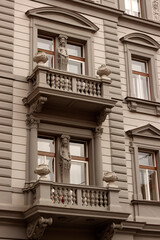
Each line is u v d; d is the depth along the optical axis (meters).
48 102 17.53
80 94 17.52
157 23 22.47
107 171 18.30
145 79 21.59
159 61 22.03
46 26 19.30
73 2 20.36
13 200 16.19
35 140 17.19
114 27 21.20
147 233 18.30
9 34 18.41
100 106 18.11
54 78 17.55
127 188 18.53
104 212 16.16
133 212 18.31
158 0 23.28
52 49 19.50
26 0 19.39
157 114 20.59
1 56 17.94
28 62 18.38
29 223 15.93
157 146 19.95
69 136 18.06
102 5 20.98
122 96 20.08
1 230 15.63
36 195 15.62
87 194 16.39
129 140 19.52
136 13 22.83
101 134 18.62
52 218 15.80
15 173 16.58
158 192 19.50
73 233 16.97
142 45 21.64
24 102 17.59
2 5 18.77
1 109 17.16
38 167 15.79
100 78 18.44
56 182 16.11
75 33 19.86
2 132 16.86
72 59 19.81
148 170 19.80
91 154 18.33
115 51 20.72
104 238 16.95
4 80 17.62
